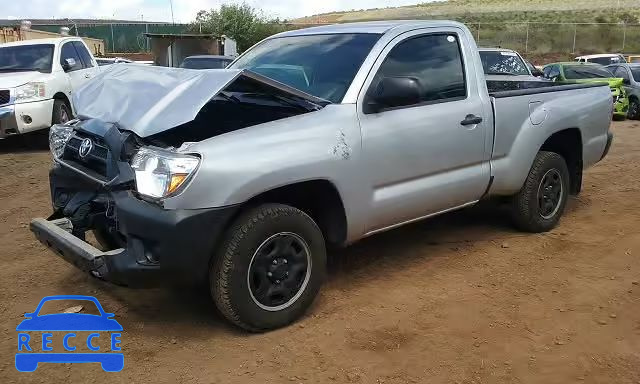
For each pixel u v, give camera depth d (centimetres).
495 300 427
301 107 400
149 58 3177
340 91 421
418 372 339
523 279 462
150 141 363
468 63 493
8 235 571
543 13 5781
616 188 764
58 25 3653
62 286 451
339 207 406
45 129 1038
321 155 383
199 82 374
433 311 409
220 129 366
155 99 375
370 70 429
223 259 357
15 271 479
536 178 546
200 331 385
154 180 342
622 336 376
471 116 477
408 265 492
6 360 351
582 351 359
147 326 391
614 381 330
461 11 6325
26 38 2805
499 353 358
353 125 405
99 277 363
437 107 458
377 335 377
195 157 341
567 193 583
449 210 488
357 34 470
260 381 331
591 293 437
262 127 372
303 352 359
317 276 397
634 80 1719
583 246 534
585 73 1728
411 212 449
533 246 533
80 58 1208
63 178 425
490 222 602
